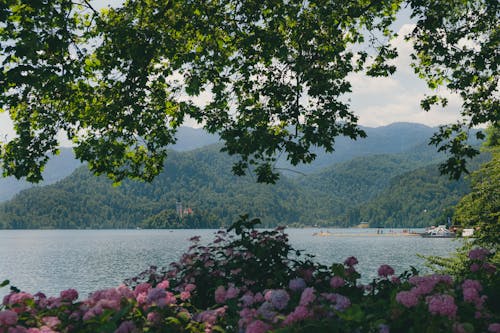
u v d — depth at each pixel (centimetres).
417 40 1145
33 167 1012
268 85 1020
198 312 504
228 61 1035
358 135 923
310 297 415
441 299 391
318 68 1001
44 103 1055
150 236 17550
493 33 1091
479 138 1123
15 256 7488
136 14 962
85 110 1033
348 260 583
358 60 1140
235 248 713
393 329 394
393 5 1153
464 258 1845
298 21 1055
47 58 847
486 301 468
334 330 379
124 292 477
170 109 1085
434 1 1014
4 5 752
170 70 1027
